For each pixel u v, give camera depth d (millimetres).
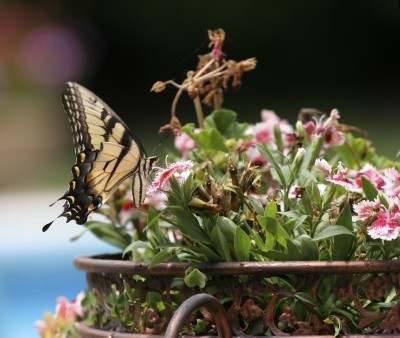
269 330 1187
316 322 1179
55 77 6867
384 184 1233
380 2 7766
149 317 1200
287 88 7730
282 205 1251
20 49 6824
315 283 1178
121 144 1271
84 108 1272
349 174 1285
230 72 1308
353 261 1170
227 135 1355
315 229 1212
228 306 1196
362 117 6828
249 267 1174
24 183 5586
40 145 5922
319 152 1274
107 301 1226
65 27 7250
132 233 1339
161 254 1193
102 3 7691
